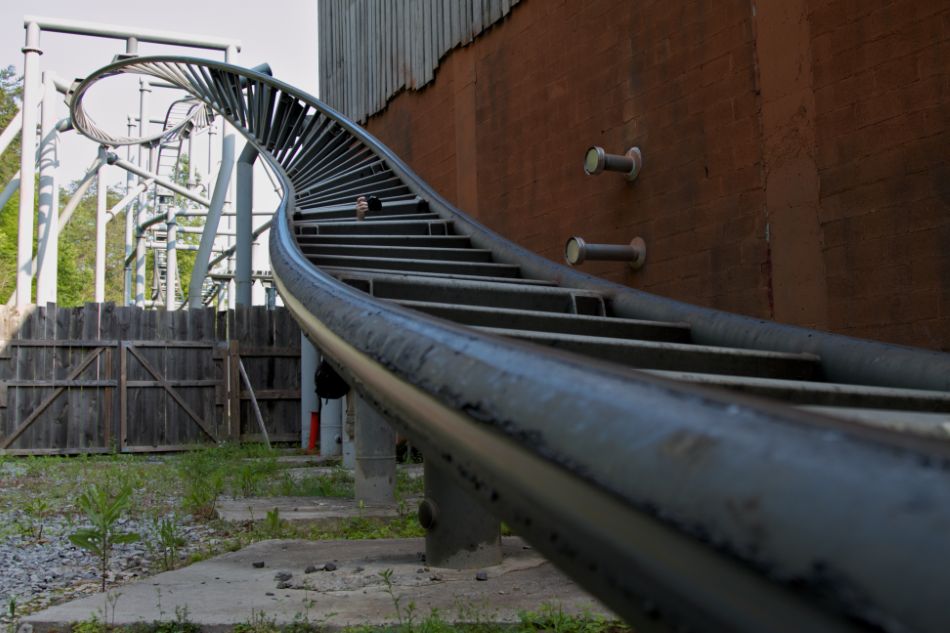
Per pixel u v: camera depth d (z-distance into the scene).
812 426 0.66
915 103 5.70
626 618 0.81
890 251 5.84
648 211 8.12
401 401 1.66
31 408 15.28
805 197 6.49
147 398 15.95
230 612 3.53
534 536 1.03
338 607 3.63
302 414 15.41
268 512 5.98
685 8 7.73
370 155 12.52
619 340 3.75
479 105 11.10
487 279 6.34
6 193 21.23
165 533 5.46
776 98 6.77
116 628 3.34
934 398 3.09
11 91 45.25
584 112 9.09
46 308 15.68
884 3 5.91
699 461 0.70
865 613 0.50
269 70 15.61
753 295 6.96
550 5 9.70
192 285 20.94
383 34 13.97
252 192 17.95
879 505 0.54
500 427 1.09
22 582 4.58
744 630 0.62
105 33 21.16
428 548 4.60
